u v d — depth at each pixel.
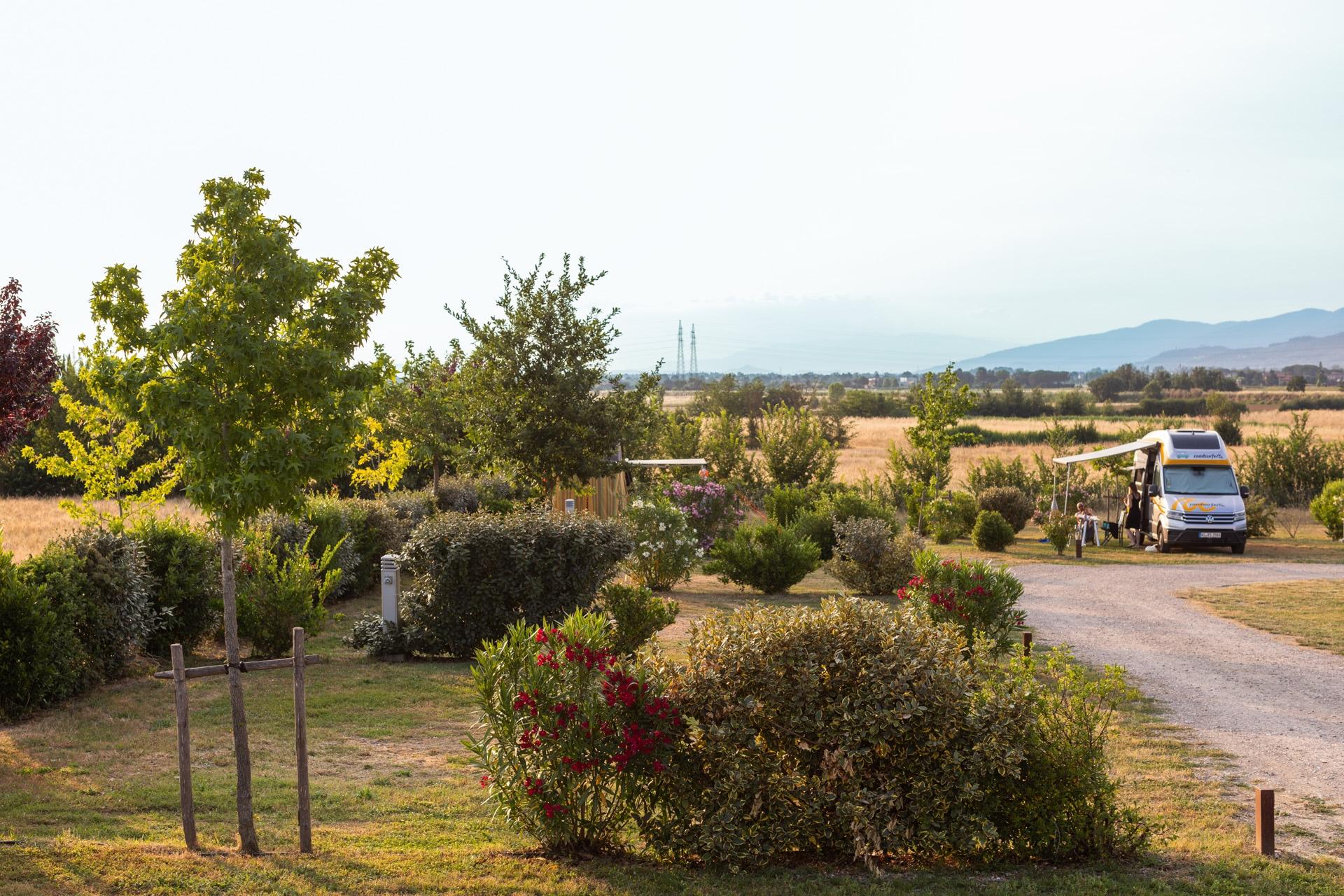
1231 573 24.16
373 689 11.67
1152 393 134.88
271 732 9.77
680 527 21.34
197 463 5.86
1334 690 11.95
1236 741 9.66
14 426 12.52
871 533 20.75
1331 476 38.69
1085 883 5.93
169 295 6.08
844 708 6.31
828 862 6.43
